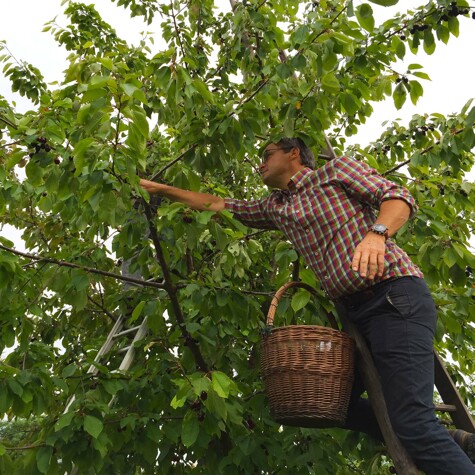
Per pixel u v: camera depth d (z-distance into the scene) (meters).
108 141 2.75
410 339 2.51
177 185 3.52
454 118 4.12
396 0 2.79
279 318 4.07
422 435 2.39
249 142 3.66
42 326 5.84
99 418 3.59
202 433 3.76
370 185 2.66
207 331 4.10
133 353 4.54
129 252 4.60
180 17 5.09
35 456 3.56
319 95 3.21
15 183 3.74
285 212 2.91
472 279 4.64
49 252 5.68
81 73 3.06
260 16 3.92
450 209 4.36
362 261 2.42
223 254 3.92
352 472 5.05
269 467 4.01
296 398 2.63
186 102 3.25
